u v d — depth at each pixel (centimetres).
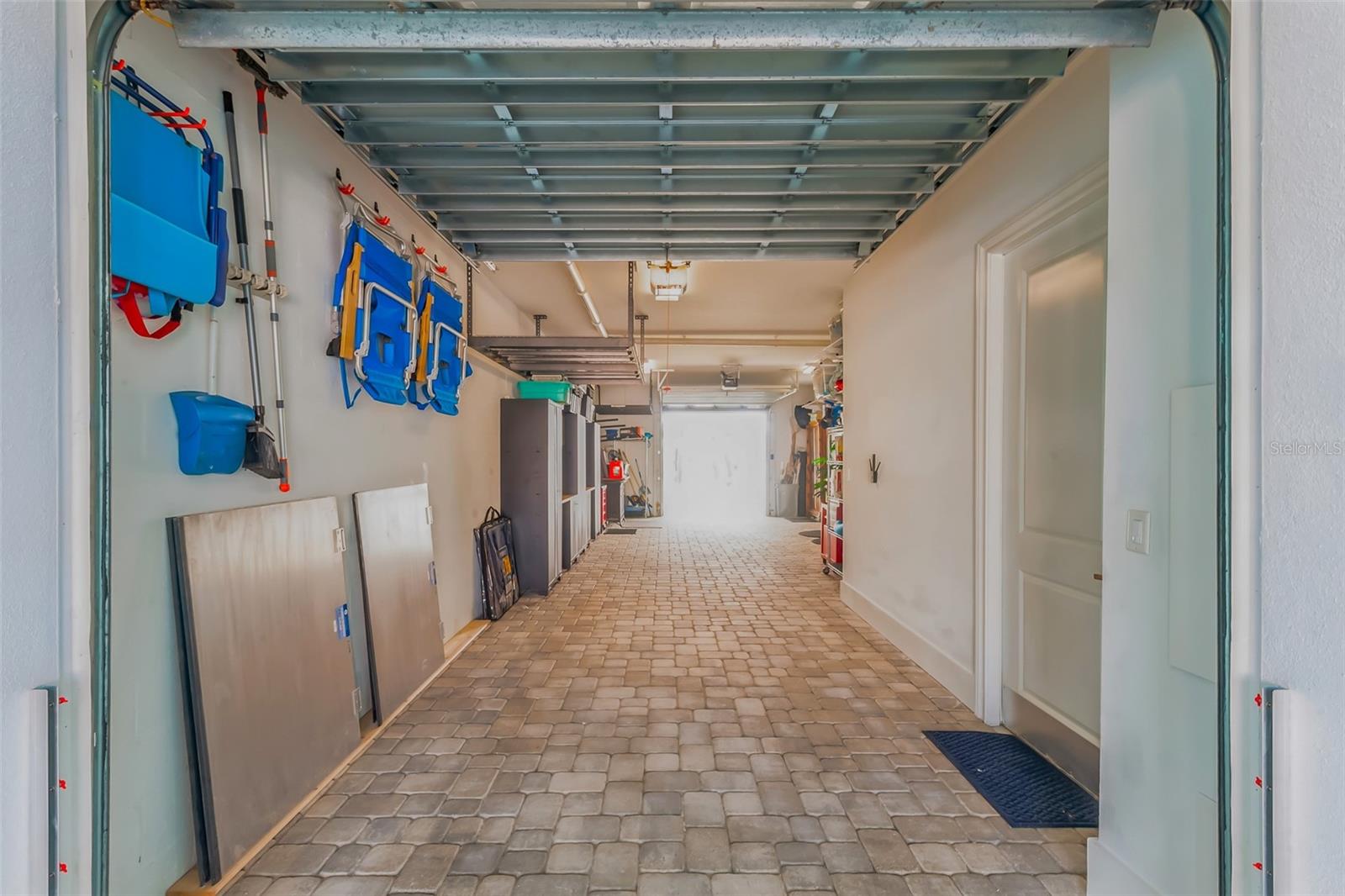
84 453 98
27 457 92
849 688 294
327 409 232
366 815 189
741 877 163
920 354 316
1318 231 91
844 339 454
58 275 96
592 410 847
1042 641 228
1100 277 194
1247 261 105
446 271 329
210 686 159
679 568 631
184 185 151
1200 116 127
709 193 265
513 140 222
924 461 314
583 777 212
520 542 502
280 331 203
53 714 95
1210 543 124
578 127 222
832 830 183
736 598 490
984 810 193
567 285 504
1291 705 96
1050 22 128
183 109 157
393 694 260
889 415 362
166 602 153
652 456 1138
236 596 171
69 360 97
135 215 134
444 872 164
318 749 202
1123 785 149
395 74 180
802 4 139
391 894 155
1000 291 251
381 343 260
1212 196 125
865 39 130
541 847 175
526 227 315
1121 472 150
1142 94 143
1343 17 87
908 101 200
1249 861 105
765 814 191
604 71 179
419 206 285
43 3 93
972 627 266
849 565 461
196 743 156
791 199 291
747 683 302
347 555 245
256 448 173
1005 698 252
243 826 165
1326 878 91
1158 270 138
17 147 90
